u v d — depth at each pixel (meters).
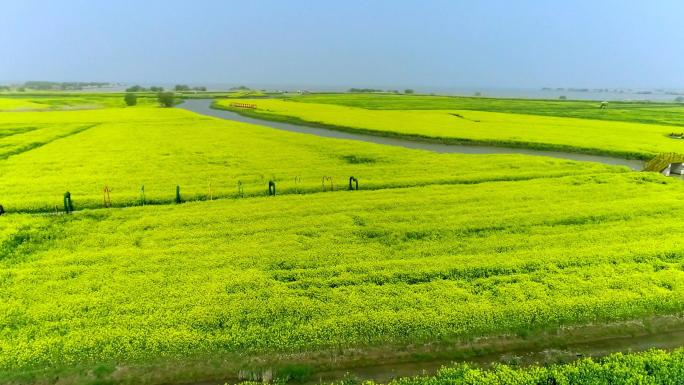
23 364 13.80
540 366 14.42
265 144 52.72
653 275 19.11
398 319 15.98
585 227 24.94
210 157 44.94
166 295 17.48
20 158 43.34
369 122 77.06
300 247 22.12
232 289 18.05
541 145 53.59
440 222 25.55
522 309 16.61
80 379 13.49
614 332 16.05
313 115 89.81
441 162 42.56
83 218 26.23
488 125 73.00
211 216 26.45
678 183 34.22
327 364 14.33
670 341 15.78
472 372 12.88
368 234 23.95
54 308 16.47
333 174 37.88
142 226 24.84
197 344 14.75
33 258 20.89
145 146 50.84
